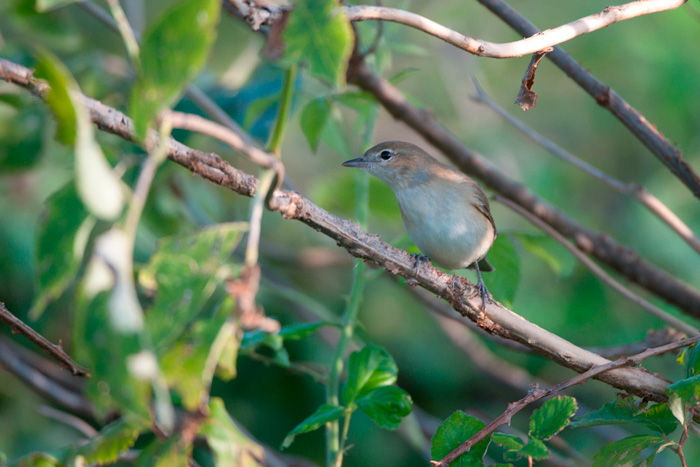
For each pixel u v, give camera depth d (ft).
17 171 31.53
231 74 42.14
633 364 18.66
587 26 18.19
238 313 10.94
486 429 16.88
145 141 12.08
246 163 43.19
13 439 35.86
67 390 36.96
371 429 39.81
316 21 11.44
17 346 36.94
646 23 48.62
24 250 36.37
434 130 34.78
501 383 43.06
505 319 20.81
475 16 53.83
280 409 39.06
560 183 51.52
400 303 44.29
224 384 38.96
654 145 27.04
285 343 40.11
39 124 31.30
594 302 43.86
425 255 32.48
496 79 55.36
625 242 47.85
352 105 32.04
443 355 44.19
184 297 10.96
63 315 37.73
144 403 9.89
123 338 9.86
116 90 35.40
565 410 15.83
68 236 11.02
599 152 52.42
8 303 37.09
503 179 35.04
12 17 33.40
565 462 32.17
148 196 35.06
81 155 9.86
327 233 19.27
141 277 11.18
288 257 43.60
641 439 16.62
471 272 33.68
